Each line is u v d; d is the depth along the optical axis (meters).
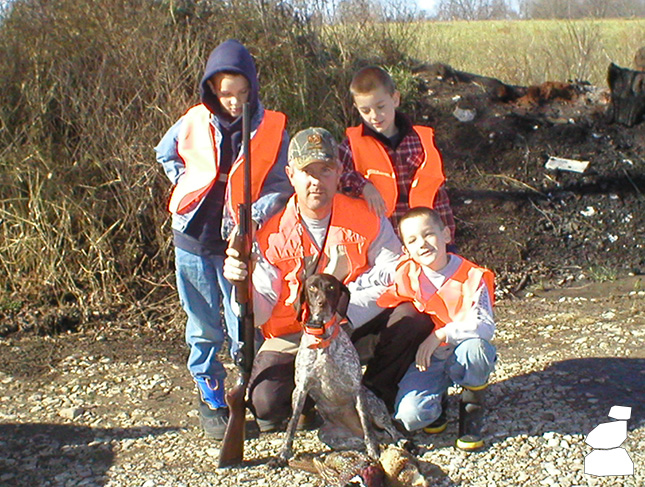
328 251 3.98
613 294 6.53
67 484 3.89
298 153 3.79
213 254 4.12
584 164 8.13
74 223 6.72
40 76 7.16
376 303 4.01
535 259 7.18
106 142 6.95
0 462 4.13
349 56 8.41
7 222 6.65
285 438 3.88
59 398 4.93
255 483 3.77
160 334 5.98
